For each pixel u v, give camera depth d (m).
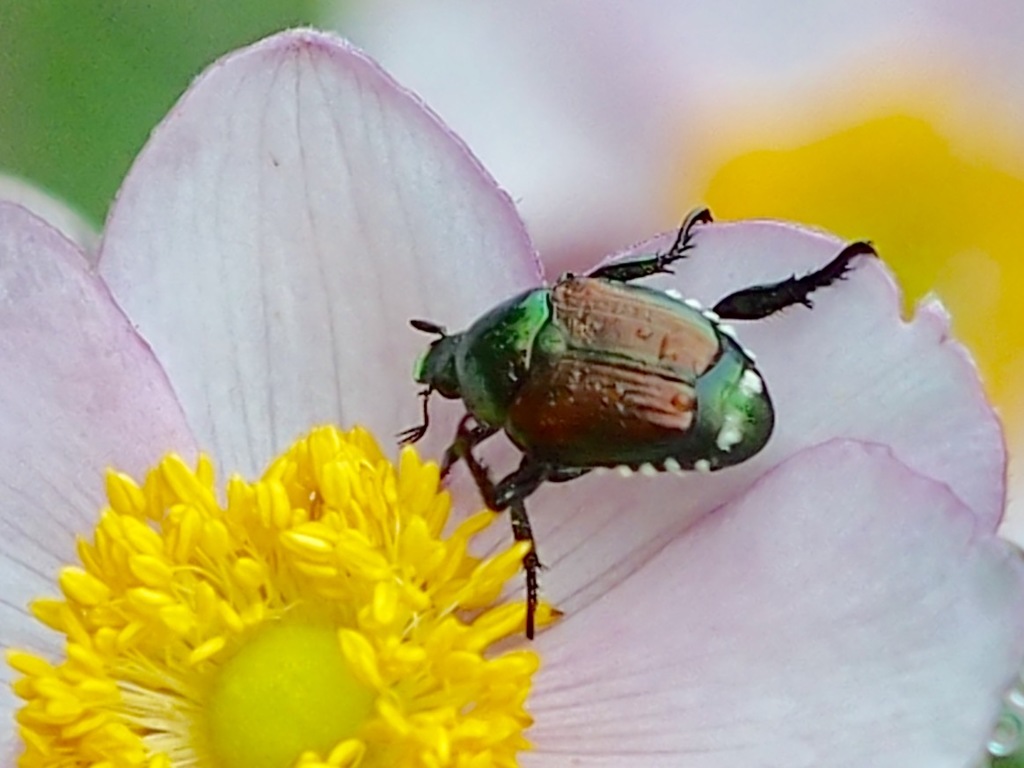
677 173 0.11
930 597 0.08
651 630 0.08
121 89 0.11
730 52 0.12
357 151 0.09
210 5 0.11
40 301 0.08
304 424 0.09
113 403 0.09
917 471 0.08
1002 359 0.11
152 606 0.08
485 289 0.09
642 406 0.08
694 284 0.08
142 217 0.09
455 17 0.11
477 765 0.08
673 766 0.08
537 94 0.11
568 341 0.08
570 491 0.09
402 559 0.08
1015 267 0.11
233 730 0.08
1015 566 0.08
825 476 0.08
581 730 0.08
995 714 0.08
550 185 0.11
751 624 0.08
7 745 0.08
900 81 0.12
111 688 0.08
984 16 0.12
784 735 0.08
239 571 0.08
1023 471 0.11
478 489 0.08
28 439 0.09
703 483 0.09
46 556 0.09
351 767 0.08
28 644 0.09
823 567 0.08
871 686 0.08
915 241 0.11
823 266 0.08
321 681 0.08
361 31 0.11
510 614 0.08
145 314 0.09
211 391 0.09
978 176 0.11
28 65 0.11
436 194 0.09
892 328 0.08
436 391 0.08
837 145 0.12
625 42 0.11
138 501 0.08
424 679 0.08
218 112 0.09
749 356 0.08
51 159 0.11
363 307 0.09
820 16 0.12
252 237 0.09
